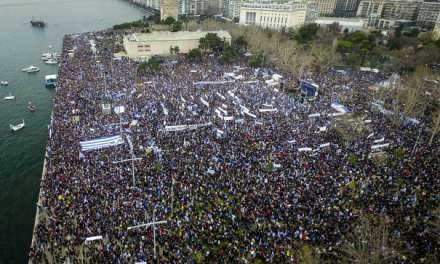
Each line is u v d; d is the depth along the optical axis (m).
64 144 64.88
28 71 132.50
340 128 76.62
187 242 42.50
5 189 61.25
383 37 181.00
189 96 94.69
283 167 57.91
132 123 74.94
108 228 44.22
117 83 103.50
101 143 64.19
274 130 73.19
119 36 187.38
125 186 51.94
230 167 57.41
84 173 54.91
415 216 46.47
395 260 38.75
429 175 56.34
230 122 77.31
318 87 102.56
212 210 47.53
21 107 97.56
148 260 39.62
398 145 68.94
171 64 133.38
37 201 57.84
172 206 48.34
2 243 49.12
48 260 40.81
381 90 101.00
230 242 42.47
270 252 40.88
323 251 40.94
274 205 48.16
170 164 58.28
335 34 175.75
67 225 44.88
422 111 87.69
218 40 153.12
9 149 74.44
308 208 47.44
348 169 57.44
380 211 47.25
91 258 39.97
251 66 133.25
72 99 88.31
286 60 126.19
